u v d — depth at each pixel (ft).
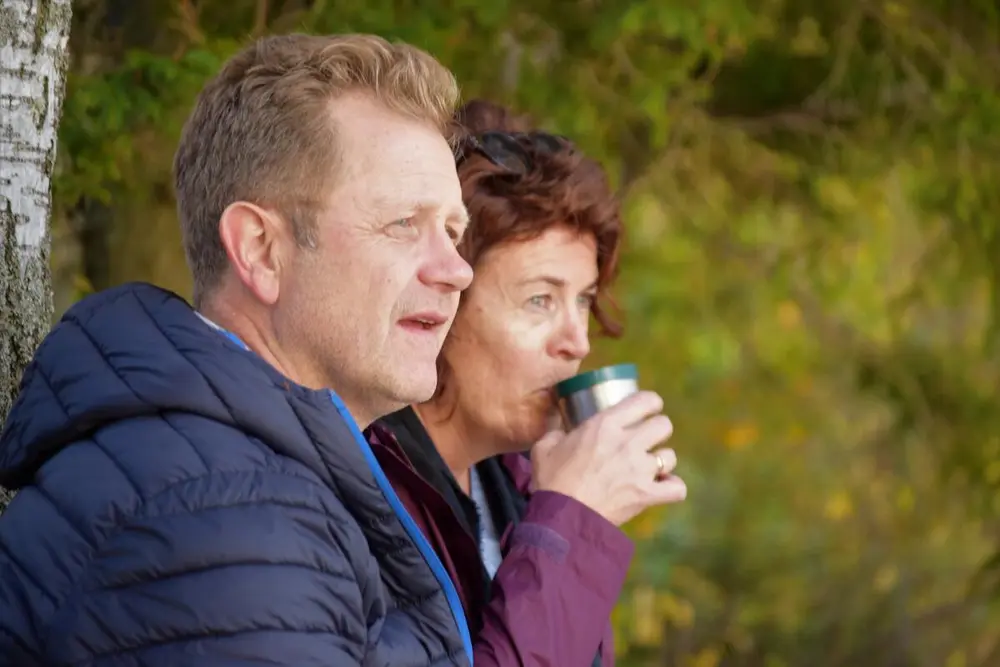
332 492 17.87
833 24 59.06
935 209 63.77
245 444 17.16
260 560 16.24
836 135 62.85
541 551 23.08
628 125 60.44
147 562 15.96
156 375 17.26
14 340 23.09
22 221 23.36
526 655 22.11
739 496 100.58
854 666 89.25
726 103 63.87
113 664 15.78
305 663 16.17
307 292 18.76
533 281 25.20
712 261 70.54
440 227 19.33
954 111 59.41
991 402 70.64
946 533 90.17
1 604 16.37
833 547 97.35
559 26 53.16
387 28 44.52
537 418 25.72
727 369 71.51
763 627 92.99
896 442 75.66
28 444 17.53
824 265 68.64
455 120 25.08
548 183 24.95
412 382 19.21
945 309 73.41
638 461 24.44
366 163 18.75
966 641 83.46
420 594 19.29
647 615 78.02
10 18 23.26
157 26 44.19
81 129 39.22
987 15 60.59
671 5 49.39
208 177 19.04
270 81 18.88
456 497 25.11
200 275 19.40
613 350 64.54
